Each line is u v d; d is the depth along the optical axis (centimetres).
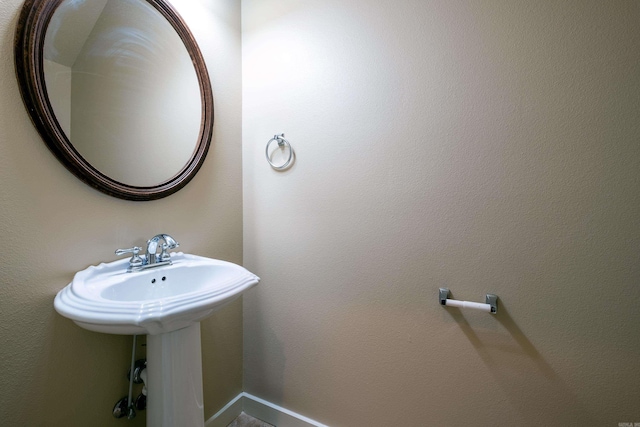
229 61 131
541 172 83
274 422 132
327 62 115
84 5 82
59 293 72
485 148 89
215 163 125
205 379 121
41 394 74
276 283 132
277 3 126
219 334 128
